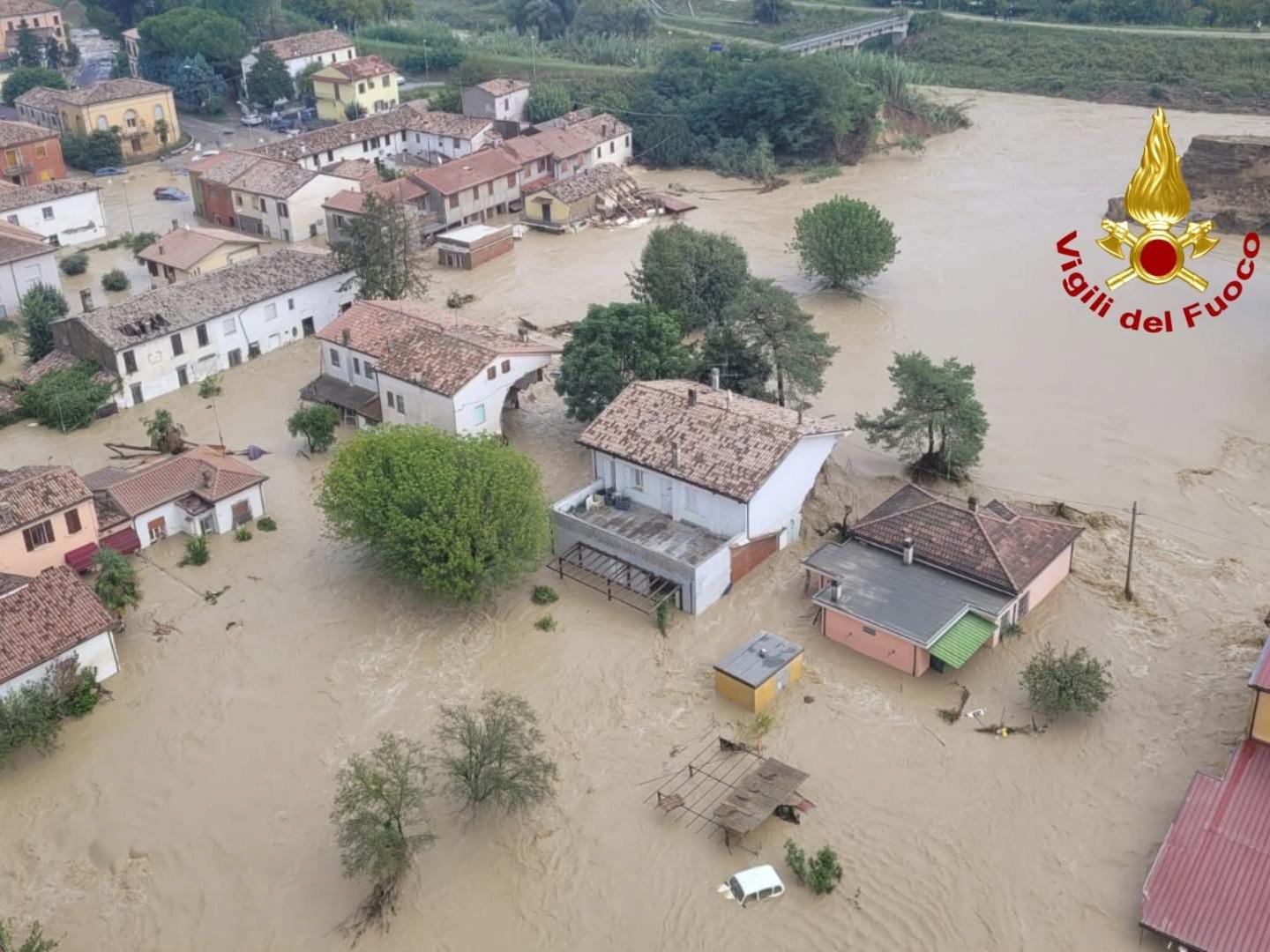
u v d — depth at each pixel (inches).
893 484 2516.0
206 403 3016.7
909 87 5733.3
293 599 2191.2
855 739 1808.6
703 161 5280.5
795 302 2679.6
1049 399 2896.2
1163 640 2001.7
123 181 5103.3
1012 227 4207.7
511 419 2839.6
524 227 4404.5
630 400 2365.9
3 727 1777.8
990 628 1940.2
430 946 1523.1
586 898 1572.3
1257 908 1419.8
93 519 2246.6
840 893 1551.4
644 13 7298.2
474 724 1680.6
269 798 1760.6
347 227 3449.8
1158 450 2645.2
